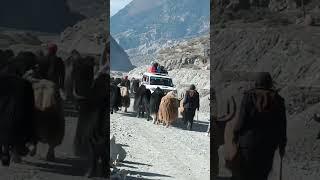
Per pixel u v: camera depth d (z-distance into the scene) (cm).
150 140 1480
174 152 1290
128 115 2212
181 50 8169
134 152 1237
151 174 959
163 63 7731
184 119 1925
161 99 1939
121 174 909
